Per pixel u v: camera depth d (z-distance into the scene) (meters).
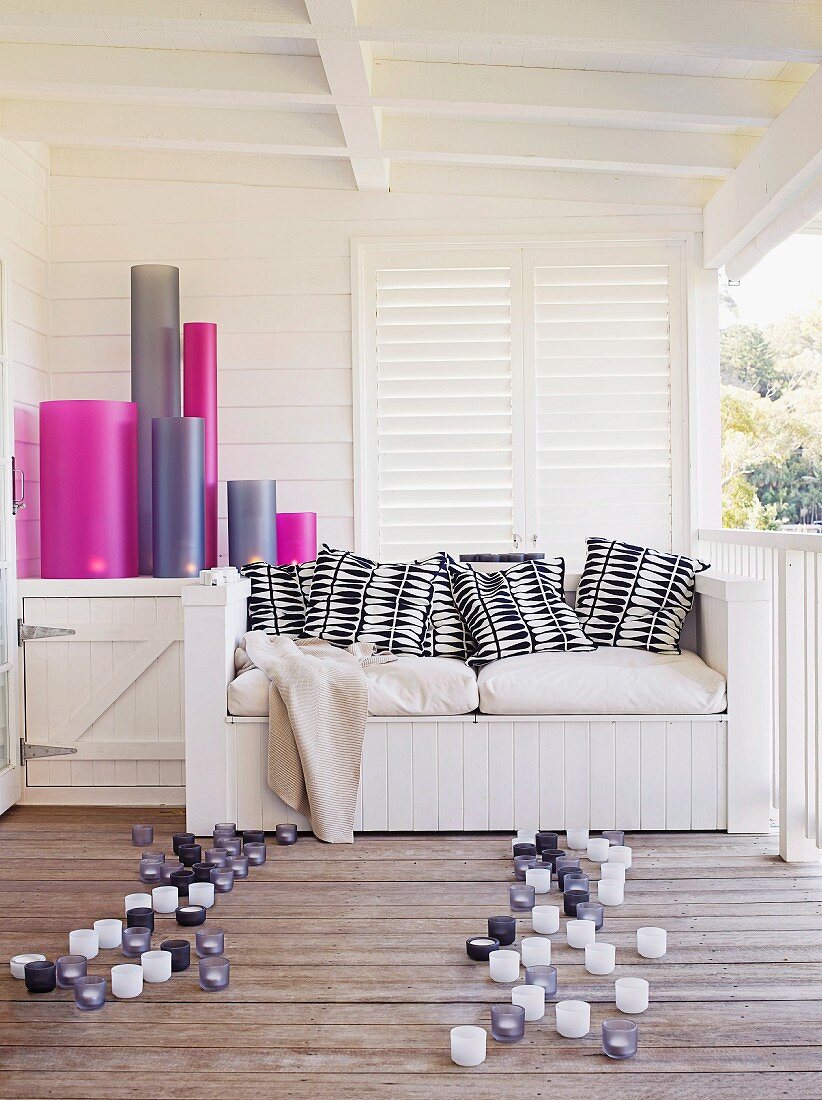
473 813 3.69
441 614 4.29
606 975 2.47
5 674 4.28
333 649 4.06
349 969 2.53
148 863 3.22
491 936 2.65
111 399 5.22
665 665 3.83
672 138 4.66
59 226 5.21
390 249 5.25
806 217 4.07
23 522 4.76
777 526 9.18
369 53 3.94
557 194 5.15
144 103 4.63
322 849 3.54
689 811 3.69
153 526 4.55
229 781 3.74
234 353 5.23
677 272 5.21
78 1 3.44
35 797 4.35
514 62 4.08
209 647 3.73
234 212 5.21
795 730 3.36
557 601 4.25
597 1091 1.97
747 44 3.49
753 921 2.83
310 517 5.00
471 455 5.28
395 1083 2.01
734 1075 2.03
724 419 9.28
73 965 2.43
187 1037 2.19
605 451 5.25
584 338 5.25
